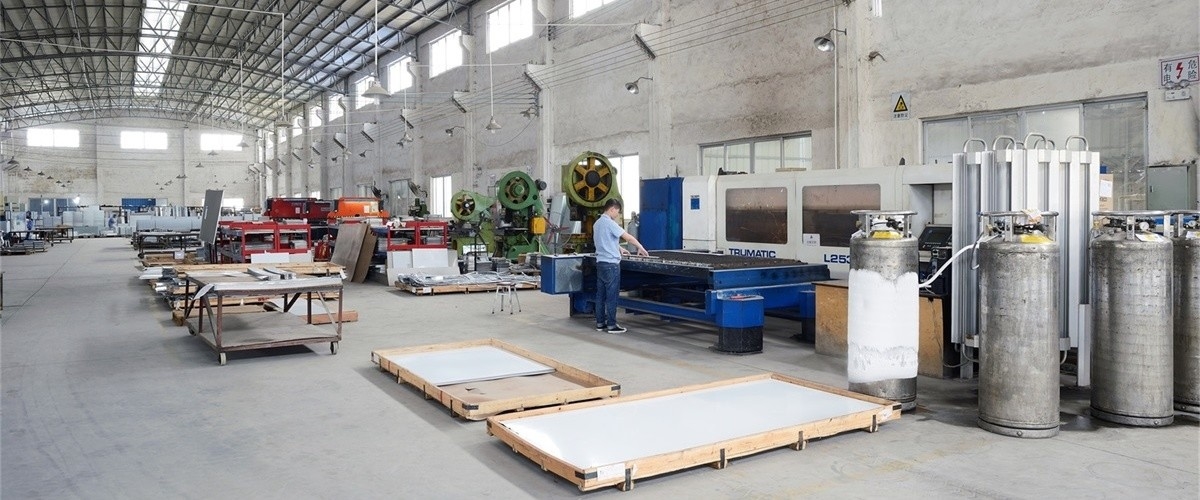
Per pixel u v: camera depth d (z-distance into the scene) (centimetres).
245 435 370
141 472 318
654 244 866
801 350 588
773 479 303
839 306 552
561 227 1273
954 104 796
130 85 2847
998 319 356
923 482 297
